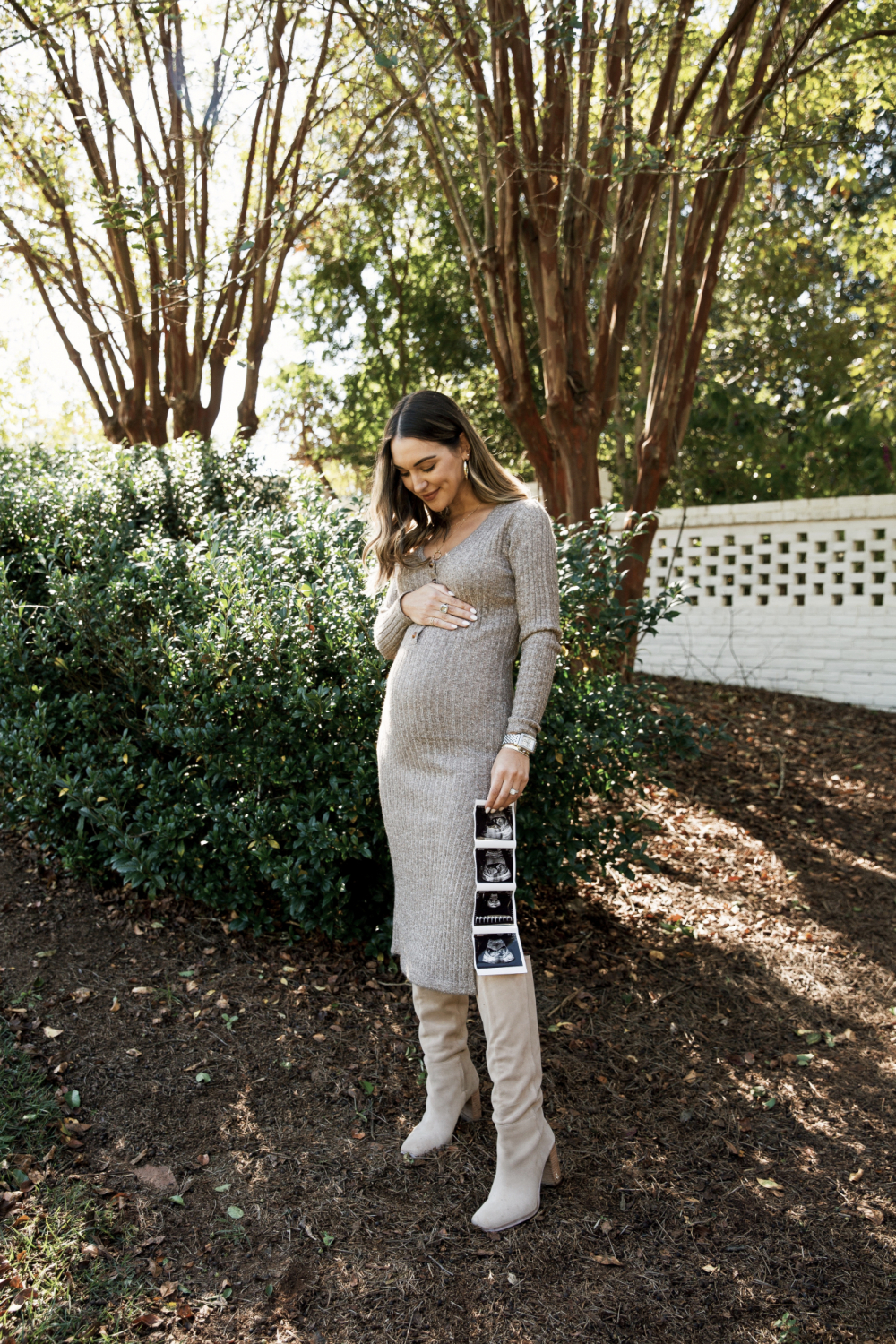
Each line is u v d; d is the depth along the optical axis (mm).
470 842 2090
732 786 5547
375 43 3906
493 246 5363
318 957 3236
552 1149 2227
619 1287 1975
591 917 3773
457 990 2117
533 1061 2105
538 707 2076
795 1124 2547
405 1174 2289
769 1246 2098
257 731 3160
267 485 5156
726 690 7496
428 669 2137
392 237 11609
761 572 7590
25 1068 2551
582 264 5316
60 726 3645
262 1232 2104
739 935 3707
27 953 3094
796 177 7309
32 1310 1851
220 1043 2752
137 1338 1821
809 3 5176
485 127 5191
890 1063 2863
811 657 7387
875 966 3488
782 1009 3162
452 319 12422
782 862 4484
